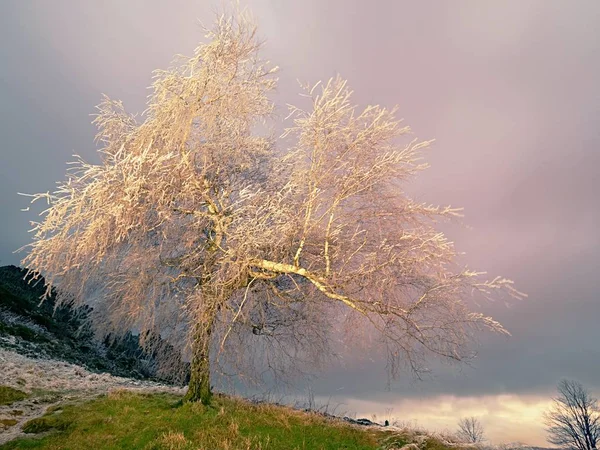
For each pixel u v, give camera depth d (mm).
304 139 10680
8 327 21969
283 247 10453
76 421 10180
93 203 9289
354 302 10094
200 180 11359
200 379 11438
